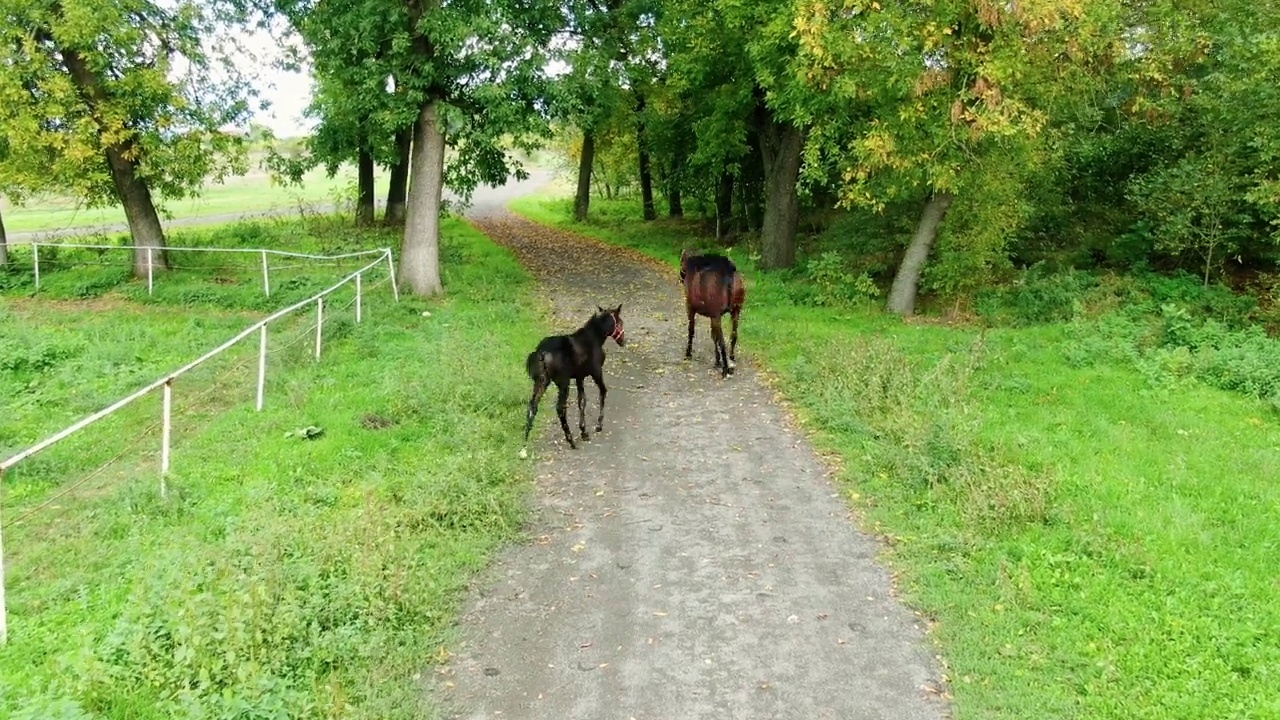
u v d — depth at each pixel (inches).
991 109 494.9
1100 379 454.6
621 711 209.5
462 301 699.4
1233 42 543.2
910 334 573.0
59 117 667.4
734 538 303.4
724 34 743.7
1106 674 213.8
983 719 201.8
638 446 396.8
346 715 199.9
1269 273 649.0
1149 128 680.4
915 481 335.9
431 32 619.5
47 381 477.1
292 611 229.0
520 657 232.7
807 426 417.4
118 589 253.3
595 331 402.9
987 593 257.1
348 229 1101.1
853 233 799.1
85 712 189.3
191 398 444.8
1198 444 360.5
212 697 194.7
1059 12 474.0
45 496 330.6
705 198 1183.6
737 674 223.8
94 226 1226.6
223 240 979.9
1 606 227.8
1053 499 309.7
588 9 921.5
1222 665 213.9
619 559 288.5
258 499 315.9
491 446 379.9
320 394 443.2
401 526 294.7
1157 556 268.4
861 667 226.2
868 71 540.1
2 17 633.6
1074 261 711.1
